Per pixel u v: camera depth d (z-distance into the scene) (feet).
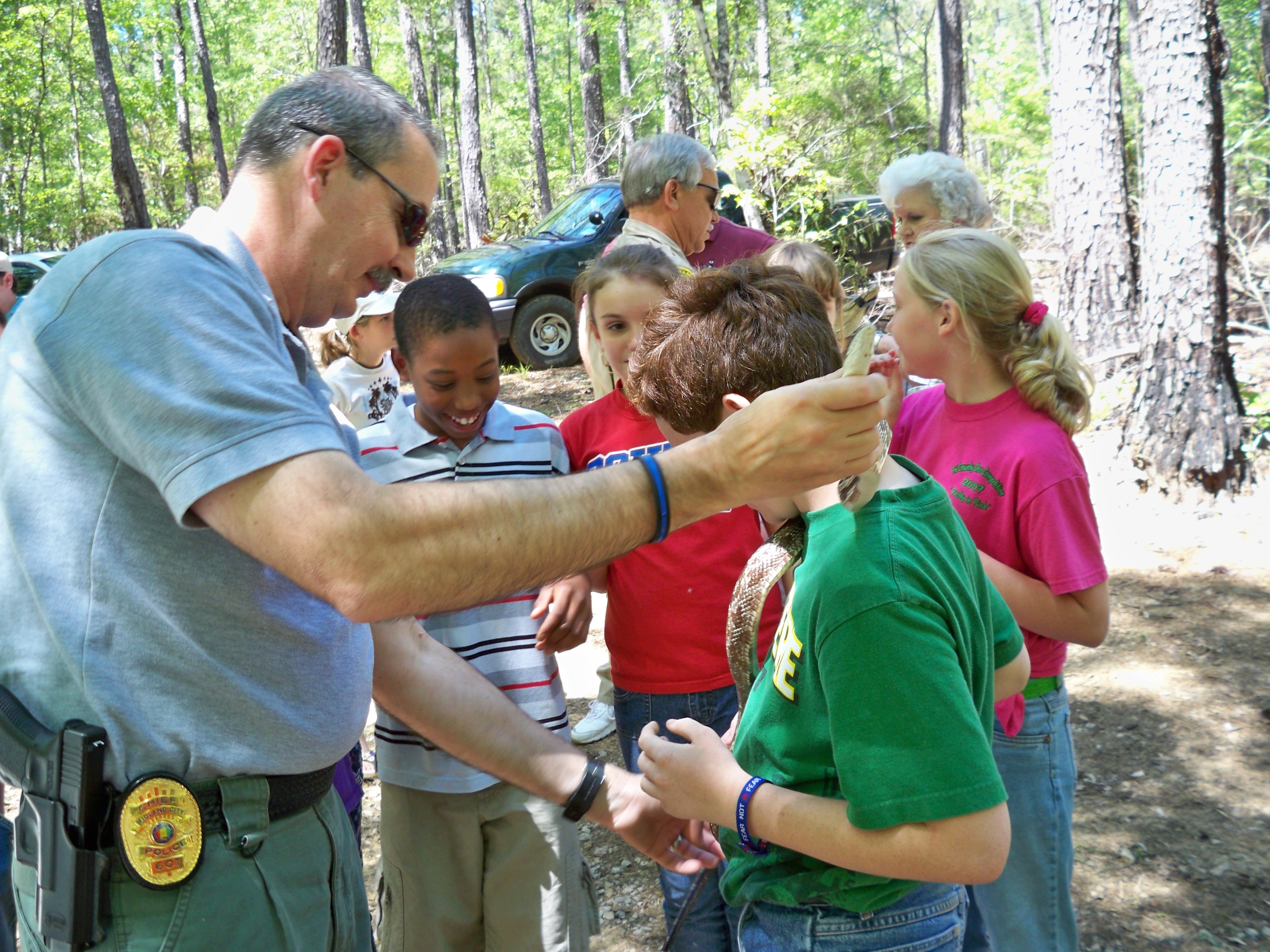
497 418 8.25
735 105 53.36
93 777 4.22
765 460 3.81
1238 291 28.50
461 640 7.73
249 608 4.44
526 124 117.70
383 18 104.01
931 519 4.35
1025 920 6.90
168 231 4.34
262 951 4.62
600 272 8.52
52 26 76.23
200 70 95.71
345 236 4.89
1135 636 14.11
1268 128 36.14
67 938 4.28
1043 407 6.85
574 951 7.68
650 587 7.94
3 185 82.48
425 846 7.73
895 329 7.36
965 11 123.13
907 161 12.28
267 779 4.60
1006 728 6.71
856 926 4.69
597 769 6.18
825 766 4.47
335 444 3.91
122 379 3.89
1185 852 9.99
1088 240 24.39
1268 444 18.03
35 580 4.26
